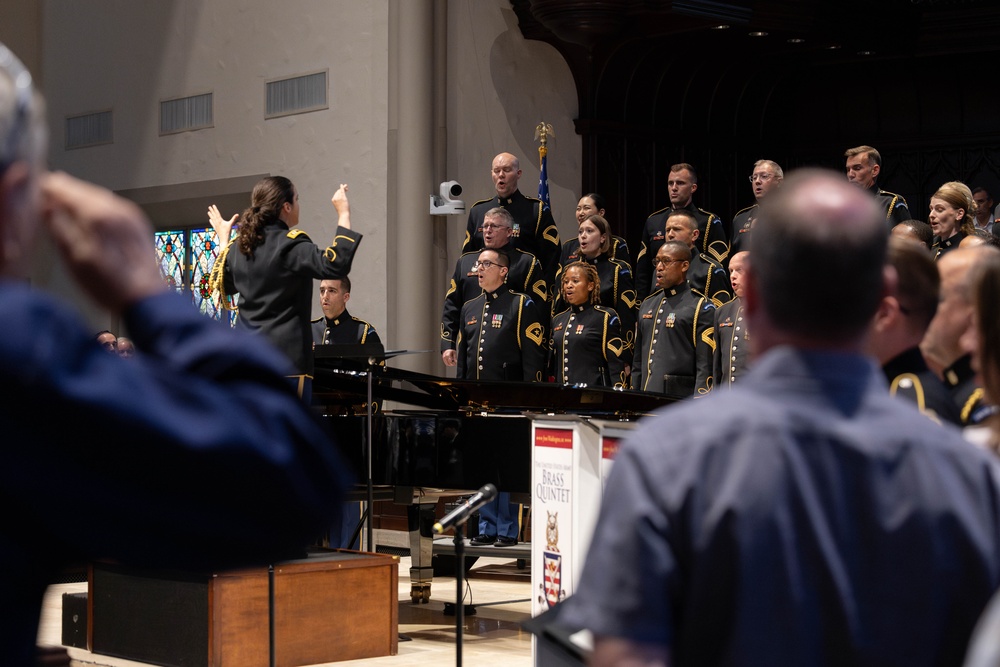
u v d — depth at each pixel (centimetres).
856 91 1317
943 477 138
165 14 1291
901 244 249
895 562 135
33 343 87
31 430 87
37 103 94
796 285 142
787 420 138
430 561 693
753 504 134
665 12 1058
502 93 1135
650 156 1207
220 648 509
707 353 793
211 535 91
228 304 594
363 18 1127
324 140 1155
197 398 91
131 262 98
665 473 137
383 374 606
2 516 89
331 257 548
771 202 148
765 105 1317
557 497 387
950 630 136
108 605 548
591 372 824
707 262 879
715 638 136
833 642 134
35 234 95
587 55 1157
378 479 629
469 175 1117
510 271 909
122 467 88
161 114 1296
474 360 845
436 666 534
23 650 91
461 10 1114
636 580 134
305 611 533
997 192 1274
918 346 250
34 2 1415
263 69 1206
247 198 1218
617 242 962
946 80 1284
